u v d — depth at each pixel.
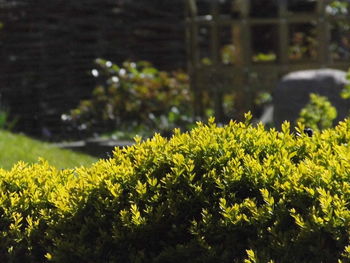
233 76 24.56
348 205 6.77
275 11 26.14
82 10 24.28
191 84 25.19
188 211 7.38
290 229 6.91
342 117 18.36
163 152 7.78
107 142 19.09
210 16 26.00
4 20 23.20
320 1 24.31
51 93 23.47
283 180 7.20
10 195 8.05
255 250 6.82
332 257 6.63
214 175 7.39
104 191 7.60
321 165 7.35
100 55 24.45
